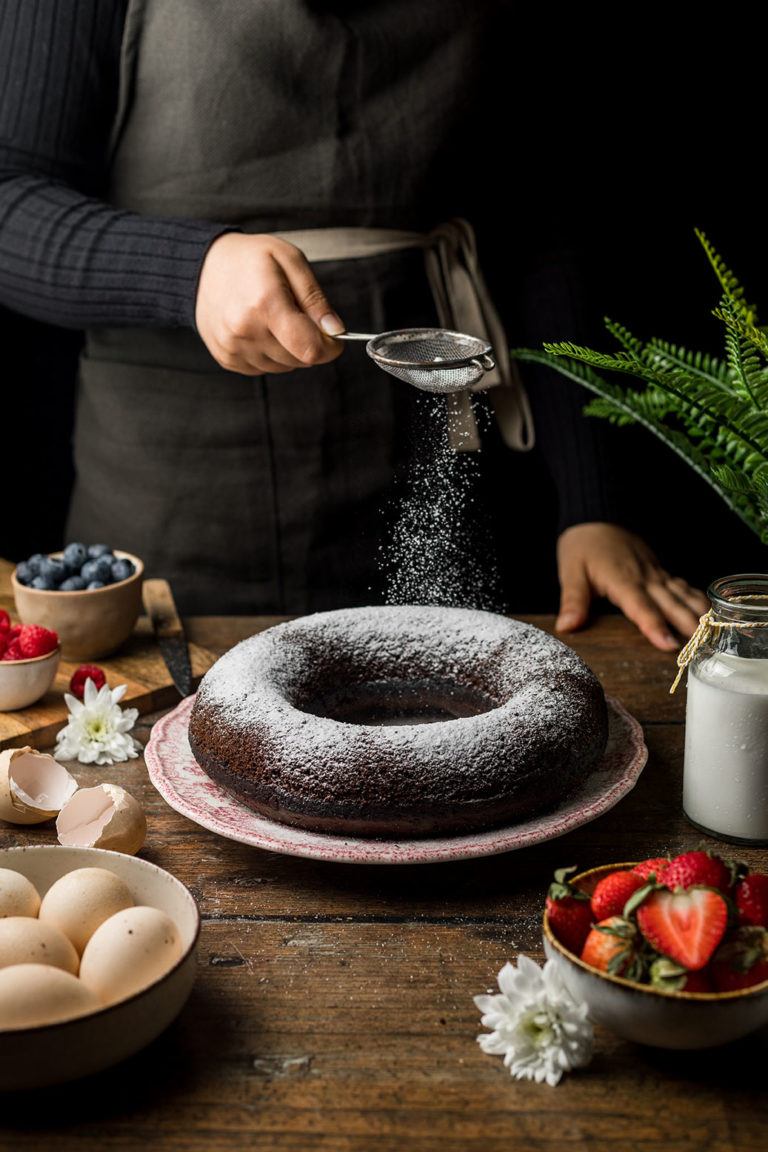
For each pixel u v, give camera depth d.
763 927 0.69
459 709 1.10
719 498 2.81
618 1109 0.68
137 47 1.50
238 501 1.68
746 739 0.92
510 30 1.57
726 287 0.98
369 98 1.52
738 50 2.67
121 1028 0.66
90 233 1.43
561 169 1.74
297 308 1.28
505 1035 0.71
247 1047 0.73
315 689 1.10
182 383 1.64
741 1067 0.71
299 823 0.92
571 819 0.91
